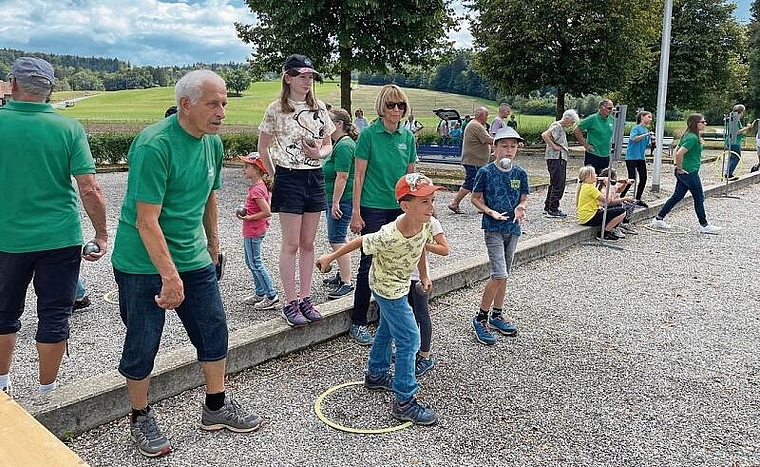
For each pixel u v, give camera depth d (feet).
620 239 29.78
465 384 13.78
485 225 16.30
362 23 50.31
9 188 11.02
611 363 15.11
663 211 32.37
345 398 12.94
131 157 9.75
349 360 14.97
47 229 11.30
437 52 55.26
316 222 15.37
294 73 14.62
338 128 19.30
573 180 51.93
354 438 11.37
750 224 34.06
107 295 19.49
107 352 14.88
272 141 15.02
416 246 11.65
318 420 11.98
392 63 53.93
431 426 11.88
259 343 14.42
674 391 13.66
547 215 34.35
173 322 16.85
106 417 11.60
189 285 10.46
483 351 15.71
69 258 11.62
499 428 11.86
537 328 17.46
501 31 81.35
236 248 25.91
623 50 78.23
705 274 23.62
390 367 14.07
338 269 21.31
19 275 11.35
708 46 96.78
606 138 34.22
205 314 10.66
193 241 10.37
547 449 11.16
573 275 23.24
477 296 20.27
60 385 12.97
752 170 59.06
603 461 10.82
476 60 87.40
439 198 41.01
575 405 12.89
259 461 10.52
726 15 97.91
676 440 11.59
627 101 102.53
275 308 18.10
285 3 48.39
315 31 49.93
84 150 11.74
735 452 11.21
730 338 16.97
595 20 76.64
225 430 11.44
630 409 12.77
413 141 16.06
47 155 11.19
